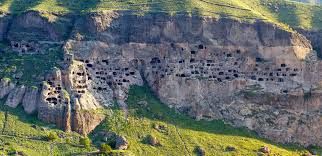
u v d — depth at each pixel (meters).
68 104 184.38
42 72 190.25
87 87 192.75
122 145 176.00
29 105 185.12
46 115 182.88
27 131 177.12
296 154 190.25
